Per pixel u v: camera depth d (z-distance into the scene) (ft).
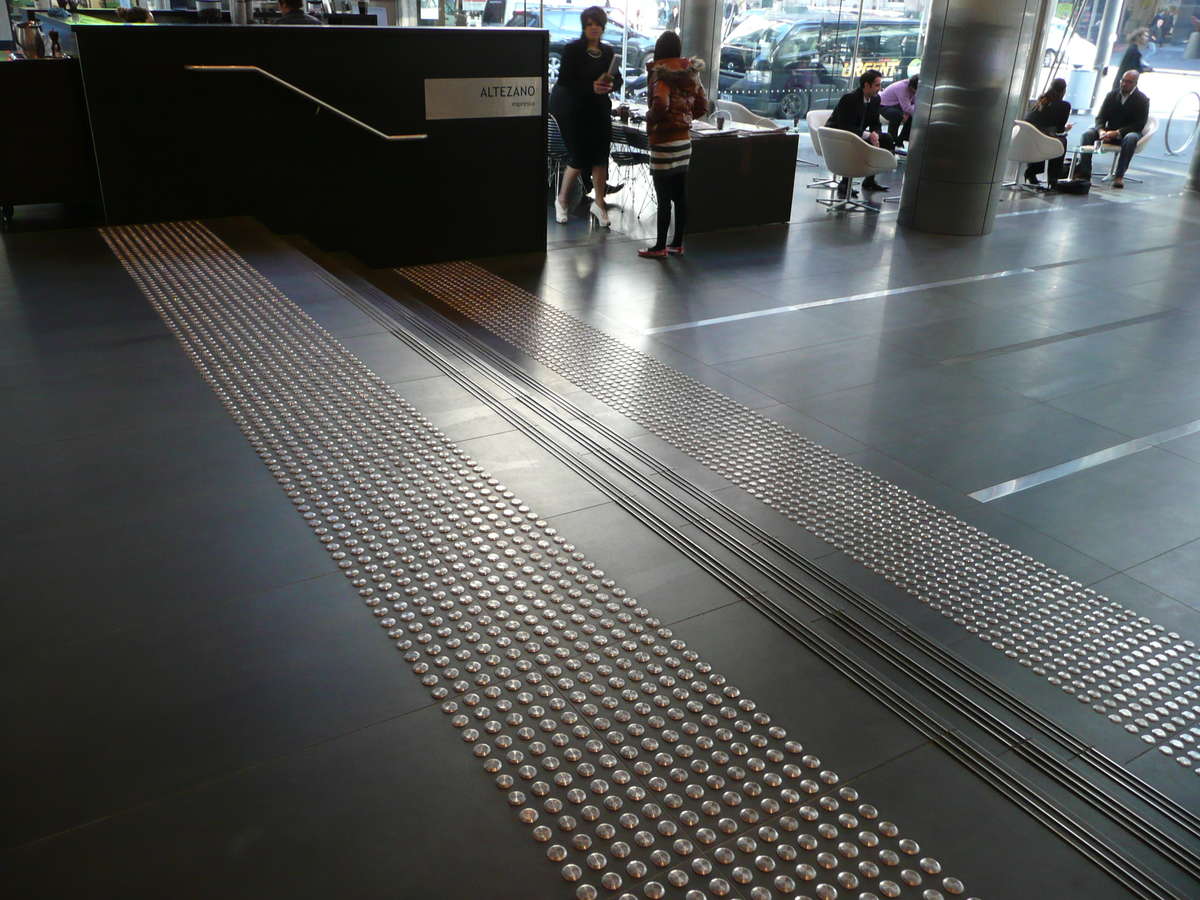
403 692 8.50
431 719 8.20
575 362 18.76
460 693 8.57
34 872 6.46
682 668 9.16
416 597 9.91
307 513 11.28
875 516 13.06
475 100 26.07
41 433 12.71
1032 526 12.98
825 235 30.83
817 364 19.04
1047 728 9.03
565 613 9.88
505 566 10.61
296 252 21.59
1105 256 28.81
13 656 8.52
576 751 8.00
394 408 14.23
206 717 7.97
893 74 52.85
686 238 30.04
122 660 8.57
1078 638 10.58
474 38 25.52
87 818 6.91
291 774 7.45
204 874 6.52
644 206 34.86
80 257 20.53
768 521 12.75
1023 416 16.72
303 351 16.08
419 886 6.57
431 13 45.24
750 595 10.46
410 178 26.04
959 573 11.75
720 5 47.09
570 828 7.21
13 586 9.49
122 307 17.60
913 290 24.67
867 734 8.42
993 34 28.68
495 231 27.58
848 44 51.39
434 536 11.07
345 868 6.66
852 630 10.17
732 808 7.54
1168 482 14.35
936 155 30.66
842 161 34.04
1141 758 8.84
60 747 7.54
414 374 15.48
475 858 6.85
